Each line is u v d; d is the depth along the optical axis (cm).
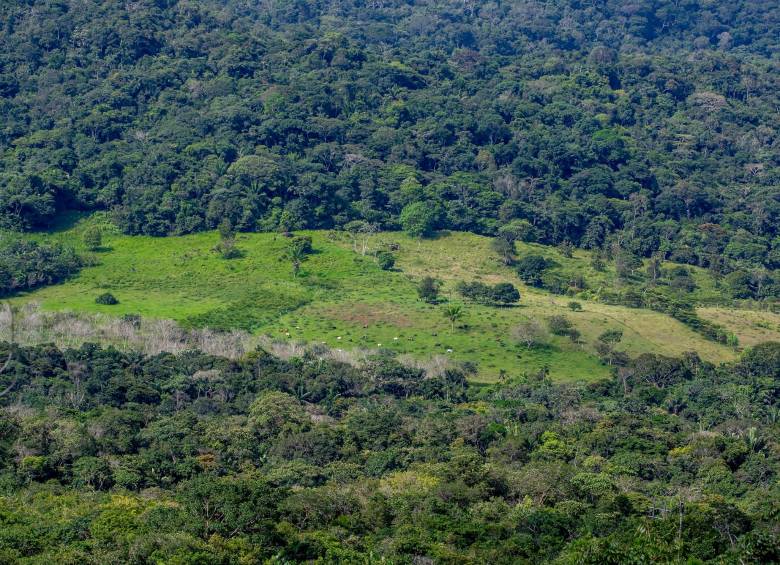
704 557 8456
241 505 9162
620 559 8250
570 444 12794
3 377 14038
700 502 10306
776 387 16188
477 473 10944
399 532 9419
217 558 8331
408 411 14275
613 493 10756
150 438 12106
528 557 9044
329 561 8638
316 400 14675
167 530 8794
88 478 10694
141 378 14612
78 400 13538
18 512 9319
